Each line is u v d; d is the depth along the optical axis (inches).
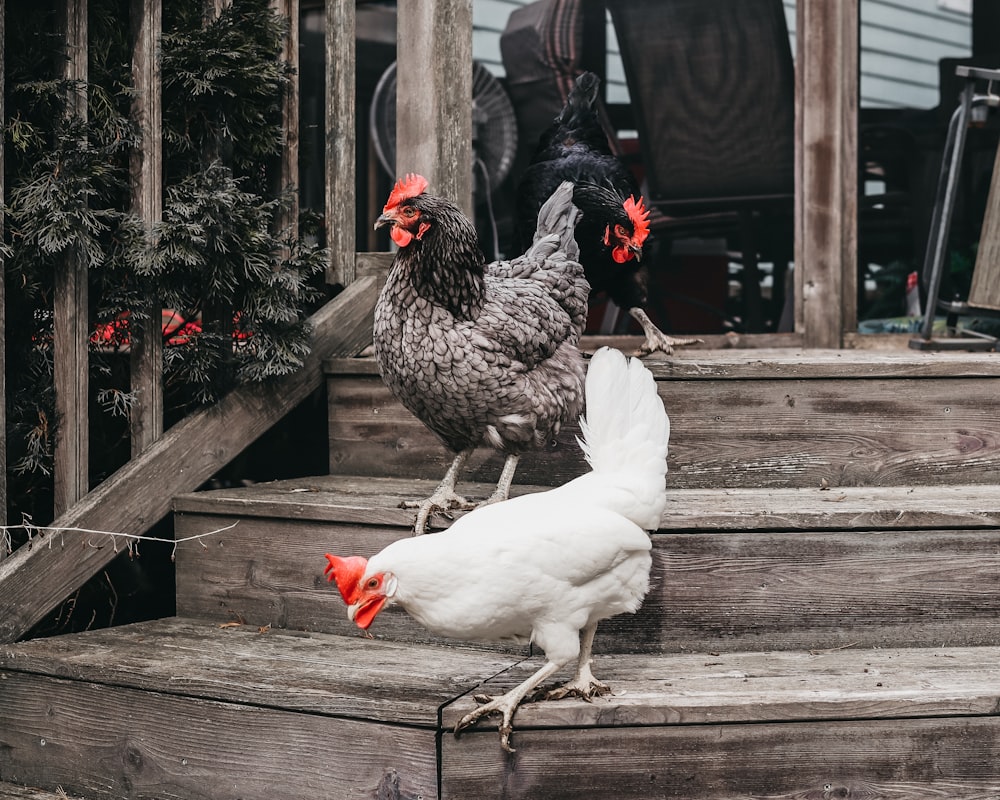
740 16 169.9
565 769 83.6
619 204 120.5
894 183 184.4
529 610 80.6
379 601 79.9
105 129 112.3
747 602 99.5
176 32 119.6
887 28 183.3
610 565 81.6
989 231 148.6
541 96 196.4
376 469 130.0
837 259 155.9
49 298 115.3
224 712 90.6
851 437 119.1
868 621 100.7
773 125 172.2
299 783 88.0
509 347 97.9
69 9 108.6
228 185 115.9
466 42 136.6
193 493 117.3
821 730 85.3
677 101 177.5
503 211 202.2
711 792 84.7
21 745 100.7
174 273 117.0
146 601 135.0
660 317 183.8
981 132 182.4
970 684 87.7
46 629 119.9
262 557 111.3
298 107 132.7
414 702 83.9
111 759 96.0
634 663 95.5
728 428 118.3
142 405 117.3
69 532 109.8
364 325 138.0
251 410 124.8
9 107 108.7
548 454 119.3
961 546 100.7
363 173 210.7
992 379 119.5
